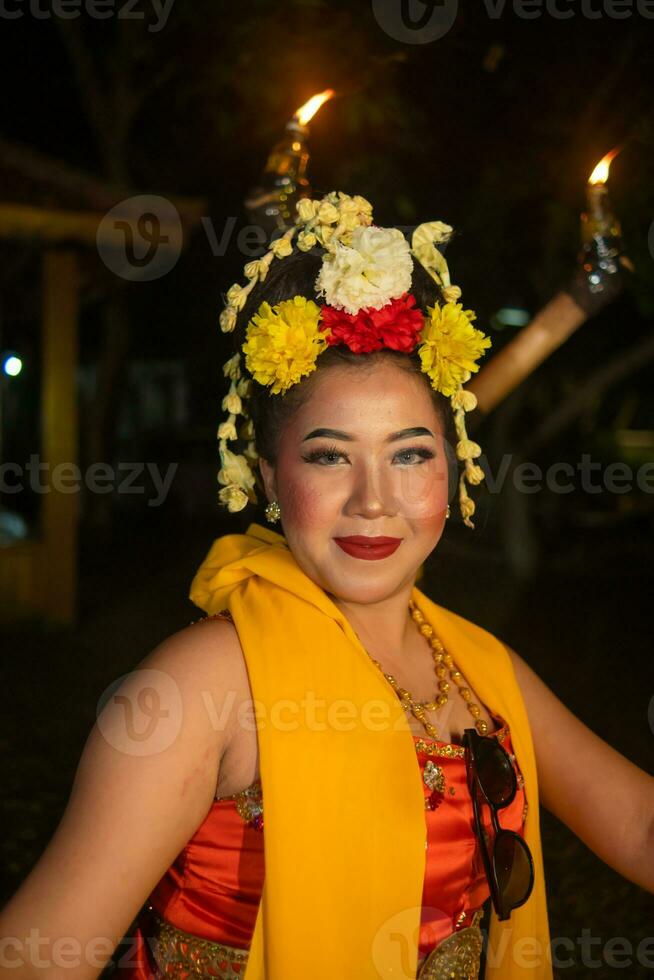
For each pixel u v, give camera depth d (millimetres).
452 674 1641
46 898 1177
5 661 7363
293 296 1549
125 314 13539
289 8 6816
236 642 1400
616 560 12586
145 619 8977
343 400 1426
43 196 7758
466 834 1452
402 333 1427
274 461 1517
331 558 1456
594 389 10570
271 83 7062
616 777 1682
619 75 6789
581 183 7312
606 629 8828
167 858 1264
